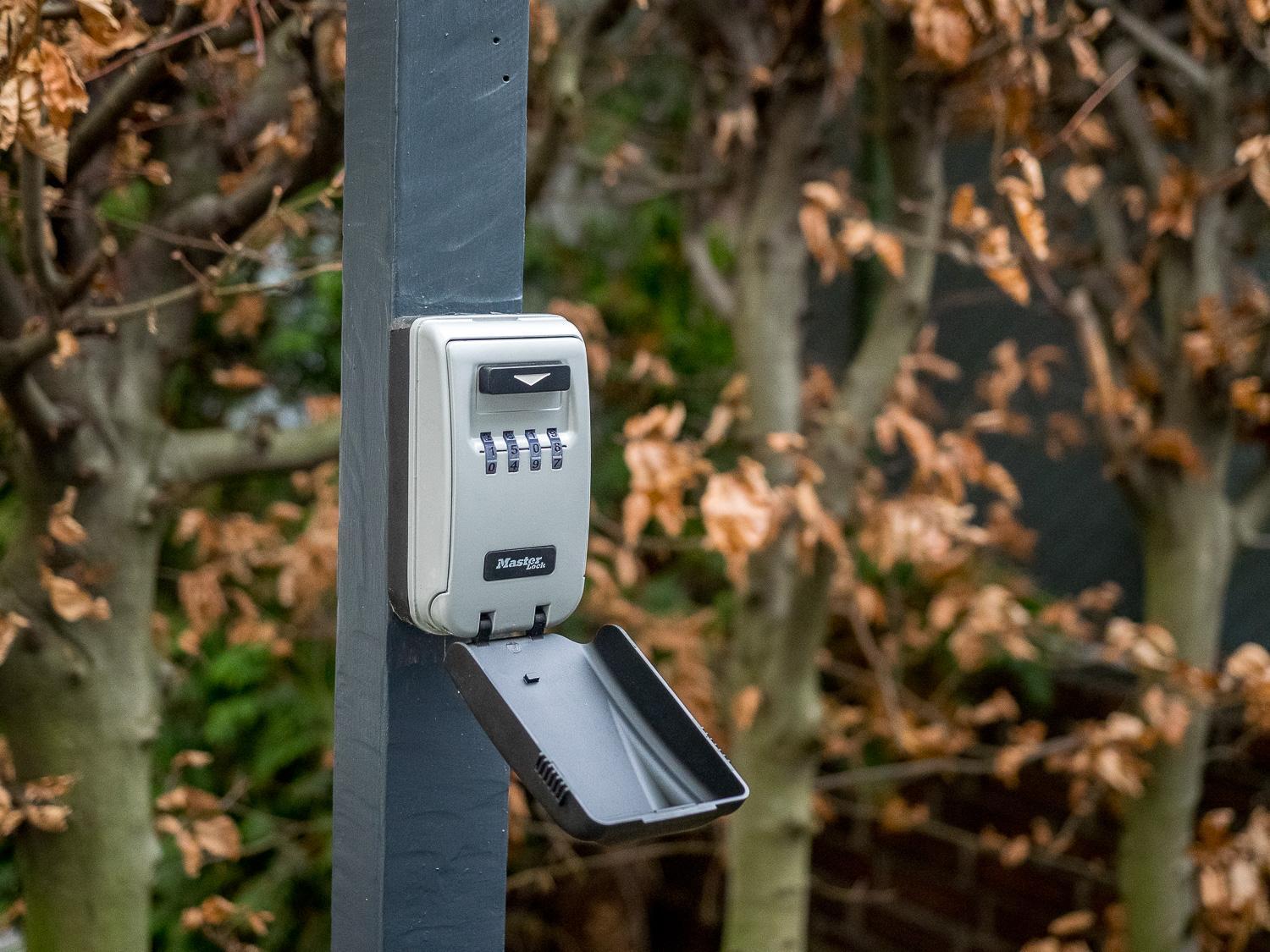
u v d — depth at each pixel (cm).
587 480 111
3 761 177
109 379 176
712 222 380
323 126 170
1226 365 251
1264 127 253
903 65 227
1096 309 290
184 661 365
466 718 114
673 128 426
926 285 245
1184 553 265
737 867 267
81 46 139
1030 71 232
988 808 375
